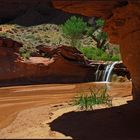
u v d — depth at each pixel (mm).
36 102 19875
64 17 70625
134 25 11039
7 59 35938
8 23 68438
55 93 25047
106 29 12492
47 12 72750
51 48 38781
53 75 36562
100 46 56625
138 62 11406
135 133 9594
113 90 25594
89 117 11820
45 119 12859
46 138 9391
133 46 11406
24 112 15625
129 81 35844
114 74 36625
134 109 11961
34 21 69750
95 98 15070
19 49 38812
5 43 36719
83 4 10453
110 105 13812
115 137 9211
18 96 23875
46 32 63906
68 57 37625
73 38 54812
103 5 10742
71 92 25328
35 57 38188
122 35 11844
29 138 9539
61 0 9422
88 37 61875
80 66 37719
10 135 10500
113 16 11516
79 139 9172
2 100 21734
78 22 55406
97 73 37938
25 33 61875
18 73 35625
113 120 11039
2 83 34500
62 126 10953
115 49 56750
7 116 15125
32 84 34781
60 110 14352
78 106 14594
